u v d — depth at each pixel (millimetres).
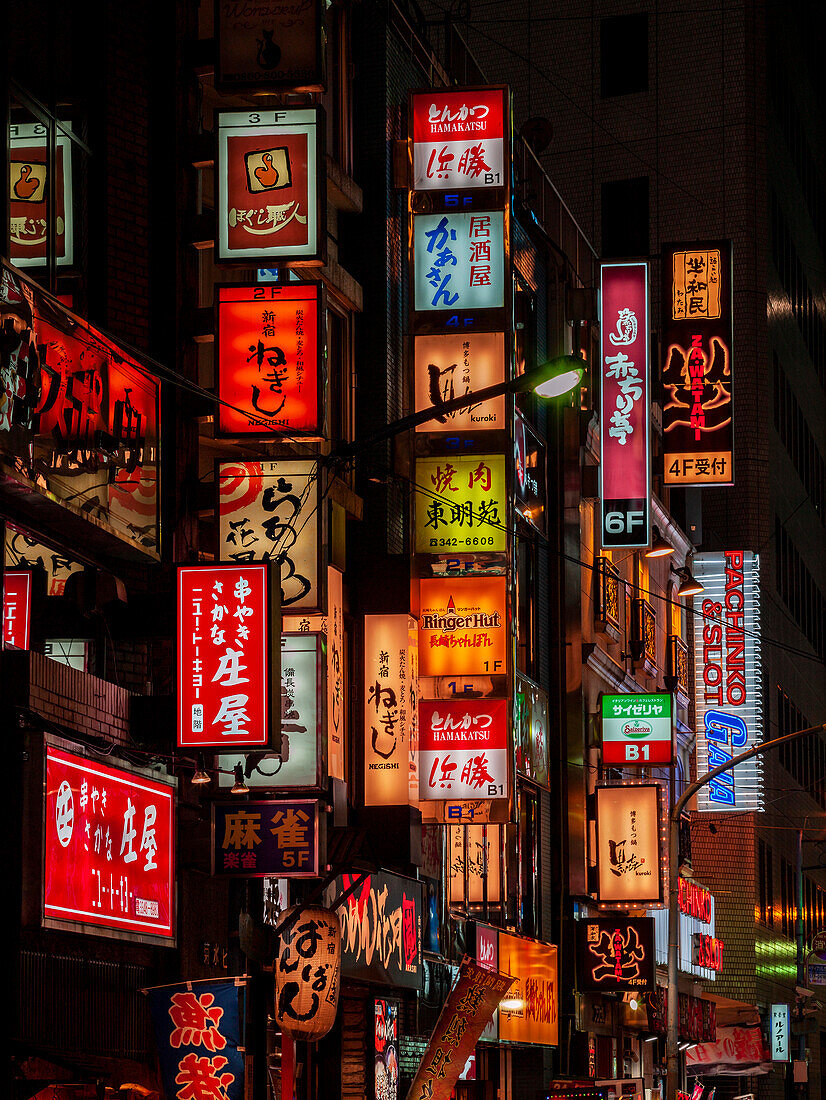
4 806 15219
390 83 27766
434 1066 21297
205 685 17453
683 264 40094
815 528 73062
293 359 19891
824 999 74312
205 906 19125
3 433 15672
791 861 63781
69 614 17828
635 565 45406
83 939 16422
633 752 37750
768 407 60000
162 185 20156
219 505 20000
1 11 17484
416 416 19391
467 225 27000
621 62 60000
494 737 25516
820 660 74062
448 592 26016
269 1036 21531
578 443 37375
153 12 20453
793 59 68000
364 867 22828
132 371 18625
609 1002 38094
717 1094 55812
